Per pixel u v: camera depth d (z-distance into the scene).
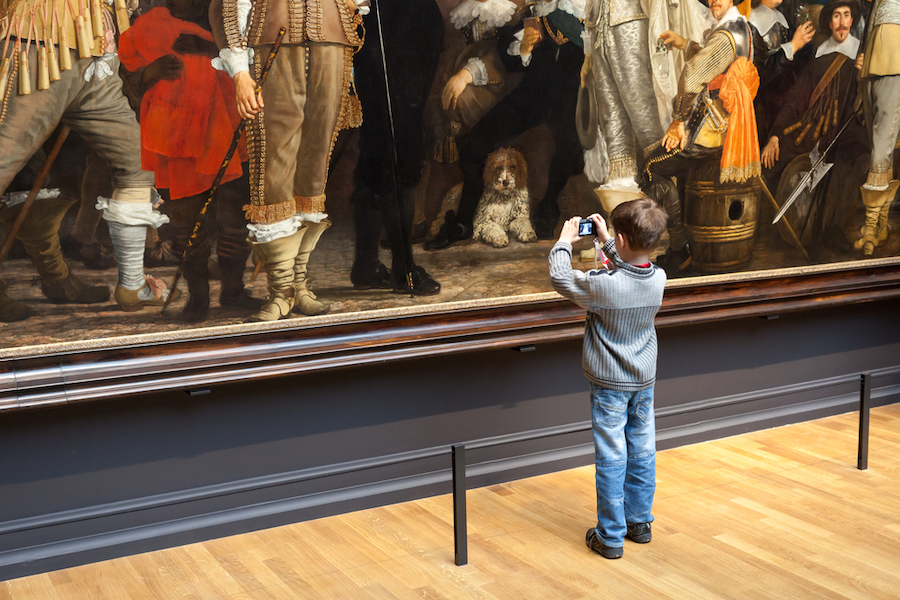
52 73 3.00
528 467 4.44
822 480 4.22
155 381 3.34
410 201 3.82
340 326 3.76
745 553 3.35
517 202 4.09
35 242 3.08
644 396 3.38
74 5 3.00
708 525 3.65
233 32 3.31
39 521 3.34
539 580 3.16
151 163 3.24
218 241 3.43
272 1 3.36
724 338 5.07
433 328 3.95
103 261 3.21
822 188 4.99
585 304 3.27
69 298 3.17
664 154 4.41
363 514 3.95
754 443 4.91
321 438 3.91
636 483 3.44
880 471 4.35
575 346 4.58
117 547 3.47
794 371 5.42
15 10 2.91
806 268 5.04
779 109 4.70
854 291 5.30
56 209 3.09
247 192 3.46
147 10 3.15
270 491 3.81
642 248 3.21
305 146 3.54
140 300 3.31
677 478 4.30
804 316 5.39
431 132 3.81
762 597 2.96
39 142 3.03
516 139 4.02
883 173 5.19
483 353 4.29
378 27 3.59
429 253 3.92
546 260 4.22
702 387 5.04
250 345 3.54
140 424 3.50
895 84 5.04
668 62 4.30
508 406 4.40
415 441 4.16
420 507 4.02
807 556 3.31
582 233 3.43
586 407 4.66
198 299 3.43
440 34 3.74
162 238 3.32
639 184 4.38
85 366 3.21
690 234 4.59
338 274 3.72
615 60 4.17
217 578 3.25
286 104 3.46
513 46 3.91
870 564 3.22
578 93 4.12
